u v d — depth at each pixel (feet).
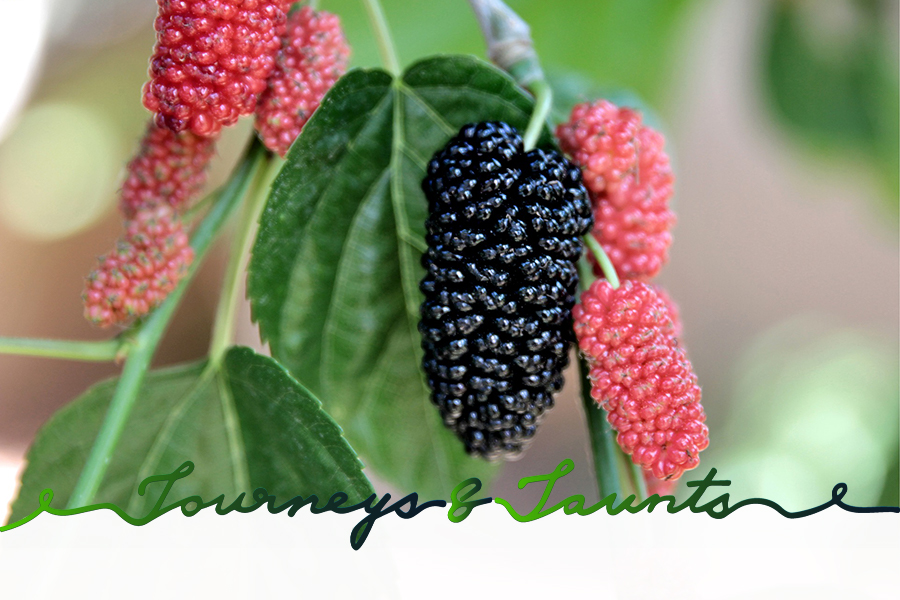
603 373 0.72
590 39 1.18
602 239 0.75
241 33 0.71
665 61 1.21
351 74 0.74
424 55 1.10
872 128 1.25
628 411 0.72
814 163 1.33
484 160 0.73
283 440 0.76
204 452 0.77
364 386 0.80
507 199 0.73
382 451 0.81
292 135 0.74
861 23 1.23
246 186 0.77
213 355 0.78
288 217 0.75
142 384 0.77
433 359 0.73
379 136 0.76
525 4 1.15
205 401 0.78
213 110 0.72
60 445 0.78
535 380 0.73
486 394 0.73
